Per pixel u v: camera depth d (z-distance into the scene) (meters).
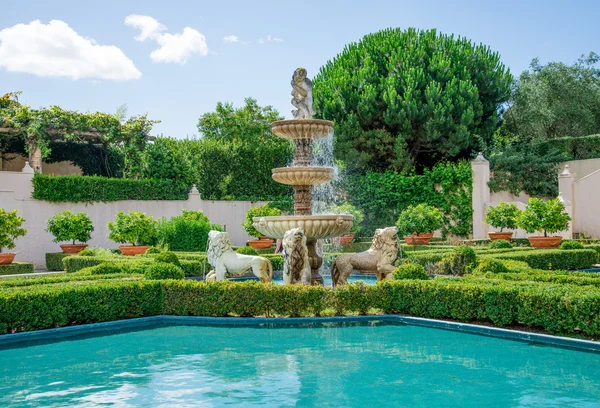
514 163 22.45
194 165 22.16
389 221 22.47
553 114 27.41
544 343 6.55
